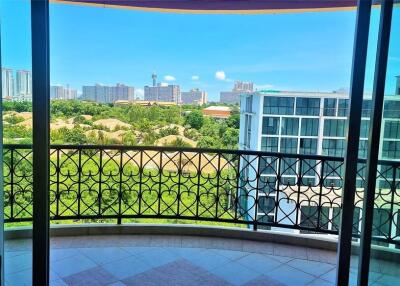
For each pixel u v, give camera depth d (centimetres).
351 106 188
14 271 195
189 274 277
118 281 262
